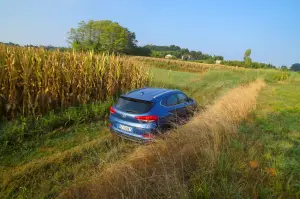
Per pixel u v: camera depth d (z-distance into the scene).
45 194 3.45
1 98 6.22
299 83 25.98
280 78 28.88
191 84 18.08
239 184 3.29
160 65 48.12
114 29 65.44
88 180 3.58
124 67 11.08
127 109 5.23
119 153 4.93
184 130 4.82
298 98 12.27
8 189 3.50
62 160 4.52
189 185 3.26
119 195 2.90
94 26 64.62
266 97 12.49
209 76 25.09
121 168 3.32
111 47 63.09
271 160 4.02
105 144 5.41
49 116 6.61
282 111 8.41
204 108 7.52
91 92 8.91
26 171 4.04
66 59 8.12
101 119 7.31
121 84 10.88
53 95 7.27
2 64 6.36
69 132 6.04
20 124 5.90
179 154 3.93
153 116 5.01
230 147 4.44
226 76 26.30
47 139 5.47
